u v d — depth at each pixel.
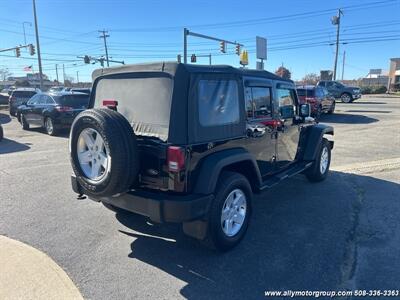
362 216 4.77
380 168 7.43
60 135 12.94
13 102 21.25
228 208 3.78
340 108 24.39
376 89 49.88
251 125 4.24
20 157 8.80
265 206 5.16
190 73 3.37
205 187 3.45
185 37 24.78
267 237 4.14
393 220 4.63
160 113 3.52
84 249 3.84
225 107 3.80
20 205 5.20
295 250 3.82
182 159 3.27
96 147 3.42
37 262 3.53
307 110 5.72
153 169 3.41
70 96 12.96
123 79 3.90
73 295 3.00
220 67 3.76
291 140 5.49
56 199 5.47
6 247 3.85
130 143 3.27
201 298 3.01
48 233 4.23
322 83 31.20
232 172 3.89
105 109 3.44
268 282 3.23
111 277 3.30
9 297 2.95
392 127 14.57
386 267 3.46
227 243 3.74
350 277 3.30
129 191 3.54
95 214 4.85
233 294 3.06
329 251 3.79
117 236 4.17
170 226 4.46
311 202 5.33
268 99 4.70
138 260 3.62
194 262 3.59
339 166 7.65
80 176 3.55
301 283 3.22
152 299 2.99
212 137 3.61
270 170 4.92
